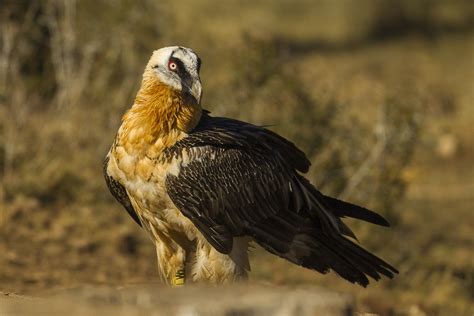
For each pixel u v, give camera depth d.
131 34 16.64
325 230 9.13
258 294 5.38
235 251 9.02
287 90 15.10
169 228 8.95
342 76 25.67
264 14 31.86
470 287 13.80
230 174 8.84
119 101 16.03
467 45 31.50
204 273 8.92
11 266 11.98
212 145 8.82
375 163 14.66
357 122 15.39
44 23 16.44
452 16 33.78
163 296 5.70
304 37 30.77
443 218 17.41
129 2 16.64
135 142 8.65
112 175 8.91
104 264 12.65
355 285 13.27
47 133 15.43
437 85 26.31
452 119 23.72
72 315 5.68
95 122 15.80
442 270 14.50
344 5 34.00
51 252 12.77
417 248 15.24
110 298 5.89
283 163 9.25
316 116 14.89
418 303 12.85
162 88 8.73
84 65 16.30
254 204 8.98
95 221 13.89
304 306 5.23
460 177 20.12
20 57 16.03
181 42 17.50
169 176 8.65
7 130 14.78
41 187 14.58
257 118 15.06
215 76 16.56
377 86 23.44
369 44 31.09
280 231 9.16
